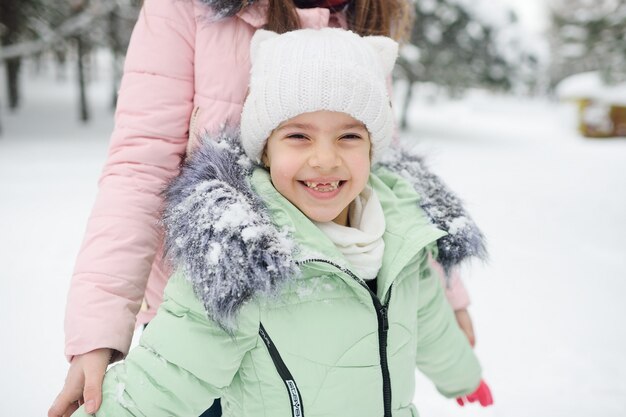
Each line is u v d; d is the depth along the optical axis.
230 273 0.95
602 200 6.30
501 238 4.65
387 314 1.11
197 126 1.21
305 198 1.11
